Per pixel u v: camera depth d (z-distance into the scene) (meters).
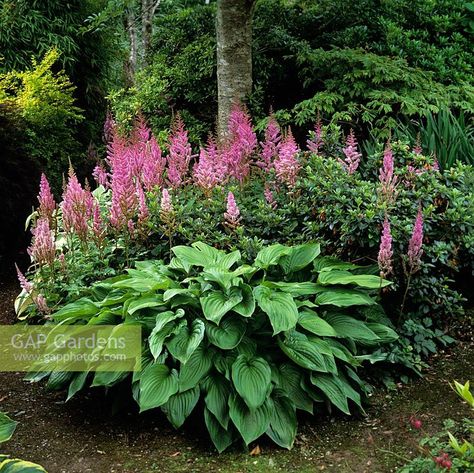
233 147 4.61
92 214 4.26
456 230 3.93
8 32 8.60
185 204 4.46
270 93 7.42
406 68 6.25
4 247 6.31
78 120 8.32
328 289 3.57
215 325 3.23
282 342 3.22
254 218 4.19
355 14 7.21
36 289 3.96
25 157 6.46
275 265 3.77
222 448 3.01
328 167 4.05
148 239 4.30
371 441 3.05
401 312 3.78
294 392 3.24
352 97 6.23
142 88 7.93
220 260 3.63
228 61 6.64
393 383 3.53
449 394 3.40
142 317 3.40
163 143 7.08
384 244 3.38
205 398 3.08
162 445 3.13
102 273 3.98
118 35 10.45
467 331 4.04
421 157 4.21
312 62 6.64
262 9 7.52
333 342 3.42
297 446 3.06
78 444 3.18
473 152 5.05
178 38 8.14
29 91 7.35
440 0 7.34
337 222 3.83
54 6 8.93
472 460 2.44
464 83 6.46
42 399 3.67
